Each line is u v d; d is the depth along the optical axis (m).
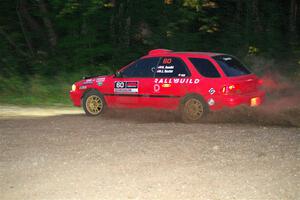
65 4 20.08
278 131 10.30
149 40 21.59
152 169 7.71
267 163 7.92
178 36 21.27
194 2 20.34
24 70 21.39
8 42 22.20
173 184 7.00
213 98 11.77
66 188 6.93
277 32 21.22
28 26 23.94
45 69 20.56
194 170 7.62
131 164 7.99
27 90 18.31
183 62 12.24
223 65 12.01
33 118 12.97
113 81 13.02
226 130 10.48
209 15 23.45
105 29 22.20
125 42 21.84
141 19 22.47
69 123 11.91
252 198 6.44
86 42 20.80
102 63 21.39
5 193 6.77
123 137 9.95
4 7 23.56
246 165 7.84
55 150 9.01
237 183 7.00
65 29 22.88
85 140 9.77
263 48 21.00
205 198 6.46
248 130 10.45
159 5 22.11
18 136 10.29
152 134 10.19
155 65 12.59
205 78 11.92
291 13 23.14
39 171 7.72
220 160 8.12
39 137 10.15
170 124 11.42
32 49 22.72
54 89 18.25
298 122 11.48
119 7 22.11
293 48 20.69
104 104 13.22
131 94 12.78
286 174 7.36
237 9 22.88
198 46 21.28
